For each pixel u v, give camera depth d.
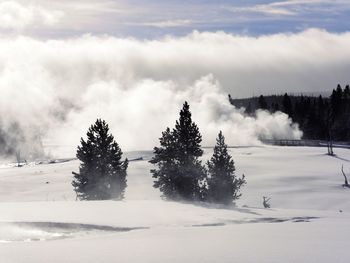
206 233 14.19
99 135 40.00
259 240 12.02
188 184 37.00
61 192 67.75
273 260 8.83
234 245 11.02
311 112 160.75
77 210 20.12
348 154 105.12
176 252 9.99
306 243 11.27
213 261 8.83
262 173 79.00
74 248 10.76
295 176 74.12
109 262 8.84
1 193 67.44
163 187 37.41
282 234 13.62
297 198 57.19
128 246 11.07
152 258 9.24
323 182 68.62
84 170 39.47
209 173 38.16
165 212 20.61
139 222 17.48
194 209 22.55
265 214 22.70
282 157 100.81
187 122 37.66
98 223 16.80
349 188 63.59
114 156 39.97
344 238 12.45
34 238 14.65
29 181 78.81
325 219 21.11
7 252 10.11
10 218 17.34
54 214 18.59
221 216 20.27
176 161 37.59
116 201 25.02
